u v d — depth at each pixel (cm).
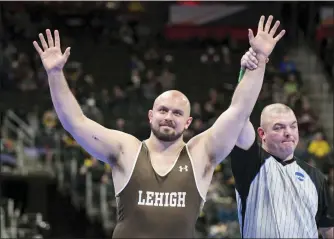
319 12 2466
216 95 2147
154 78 2219
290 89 2148
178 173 416
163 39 2558
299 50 2442
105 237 1586
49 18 2547
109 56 2439
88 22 2569
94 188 1636
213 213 1421
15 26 2448
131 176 418
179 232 404
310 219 471
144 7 2608
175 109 424
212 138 426
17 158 1675
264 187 473
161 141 427
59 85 421
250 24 2534
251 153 476
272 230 462
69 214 1642
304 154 1650
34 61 2286
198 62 2408
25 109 2012
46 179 1669
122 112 2014
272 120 482
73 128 423
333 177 1541
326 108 2253
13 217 1509
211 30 2556
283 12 2495
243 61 434
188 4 2575
